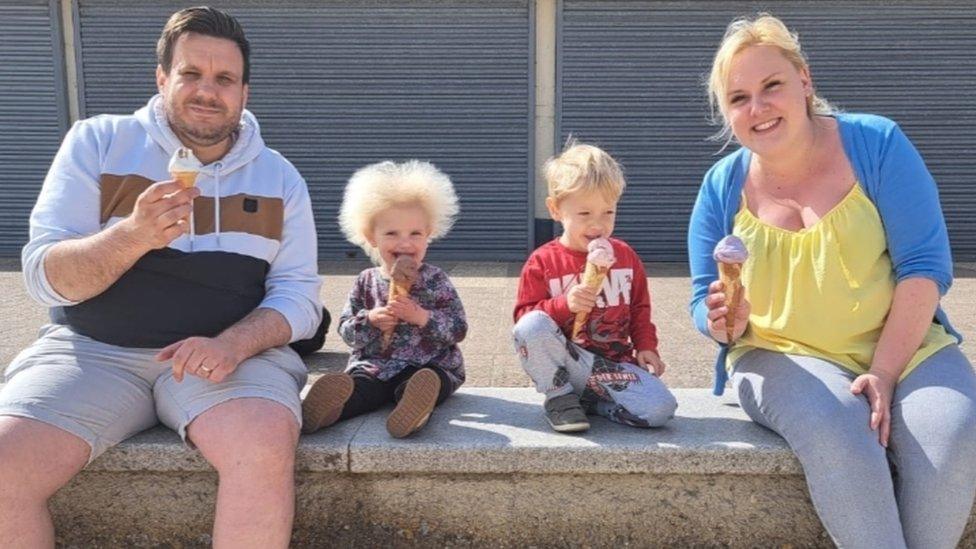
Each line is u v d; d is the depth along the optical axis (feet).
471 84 31.50
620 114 31.50
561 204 9.22
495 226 32.32
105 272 7.40
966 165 31.42
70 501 8.59
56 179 8.16
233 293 8.36
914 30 30.66
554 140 31.76
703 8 30.71
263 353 8.34
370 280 9.75
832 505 7.50
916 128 31.27
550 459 8.31
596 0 30.73
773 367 8.46
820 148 8.63
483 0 30.86
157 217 7.18
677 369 13.19
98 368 7.98
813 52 30.91
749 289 8.80
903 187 8.21
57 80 31.58
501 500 8.59
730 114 8.59
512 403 9.92
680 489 8.50
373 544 8.69
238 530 7.20
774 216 8.77
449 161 32.01
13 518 7.04
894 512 7.36
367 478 8.61
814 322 8.41
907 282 8.10
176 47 8.13
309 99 31.78
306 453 8.34
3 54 31.48
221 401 7.57
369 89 31.68
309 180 32.30
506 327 16.97
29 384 7.59
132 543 8.66
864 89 31.12
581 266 9.20
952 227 31.78
